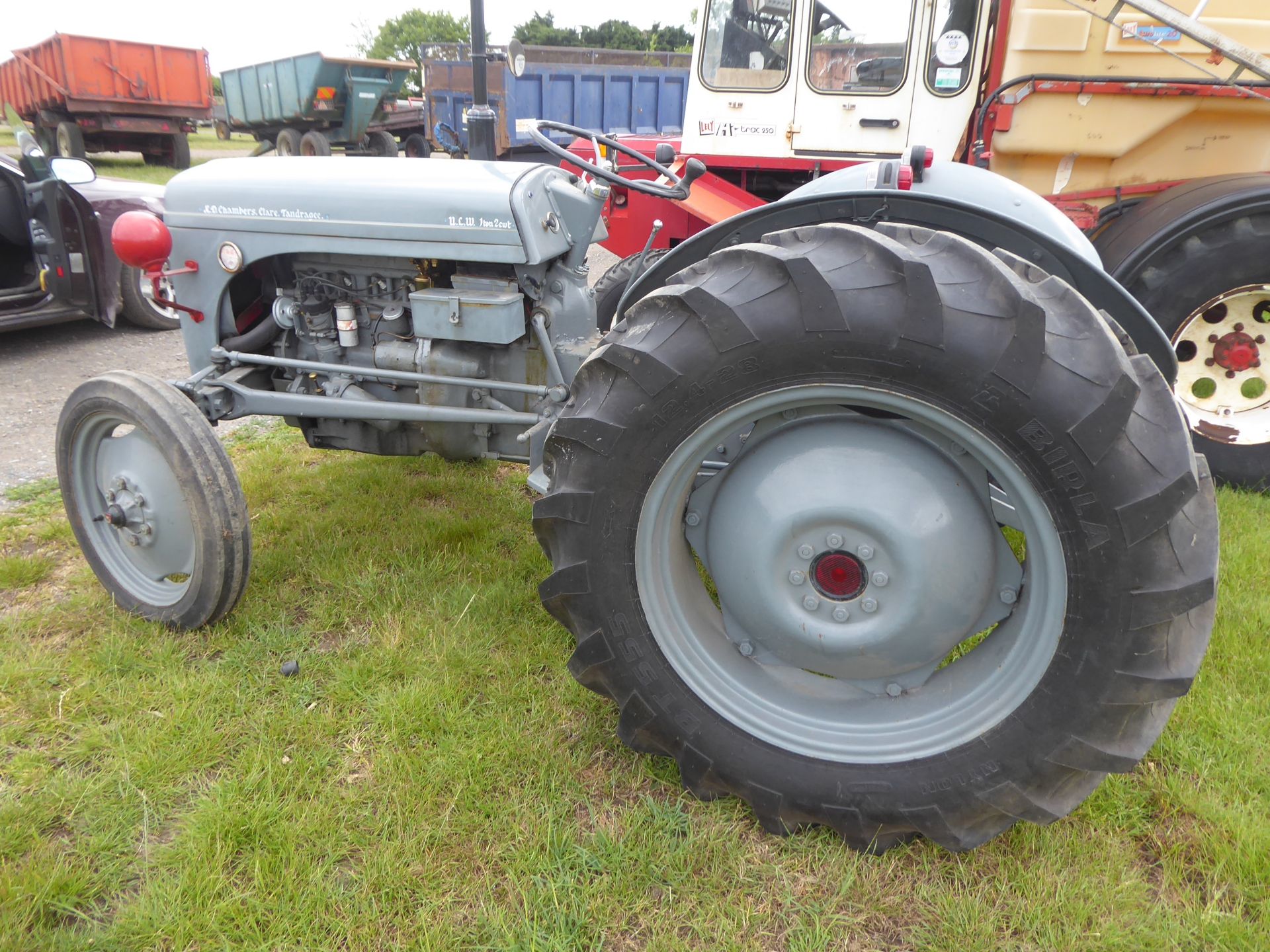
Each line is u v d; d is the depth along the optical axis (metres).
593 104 10.84
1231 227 3.37
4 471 3.63
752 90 4.54
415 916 1.60
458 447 2.68
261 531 3.03
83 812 1.83
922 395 1.54
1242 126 3.79
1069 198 3.97
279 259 2.70
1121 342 1.71
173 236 2.62
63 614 2.54
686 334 1.61
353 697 2.19
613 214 4.63
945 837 1.69
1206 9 3.56
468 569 2.82
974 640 2.33
